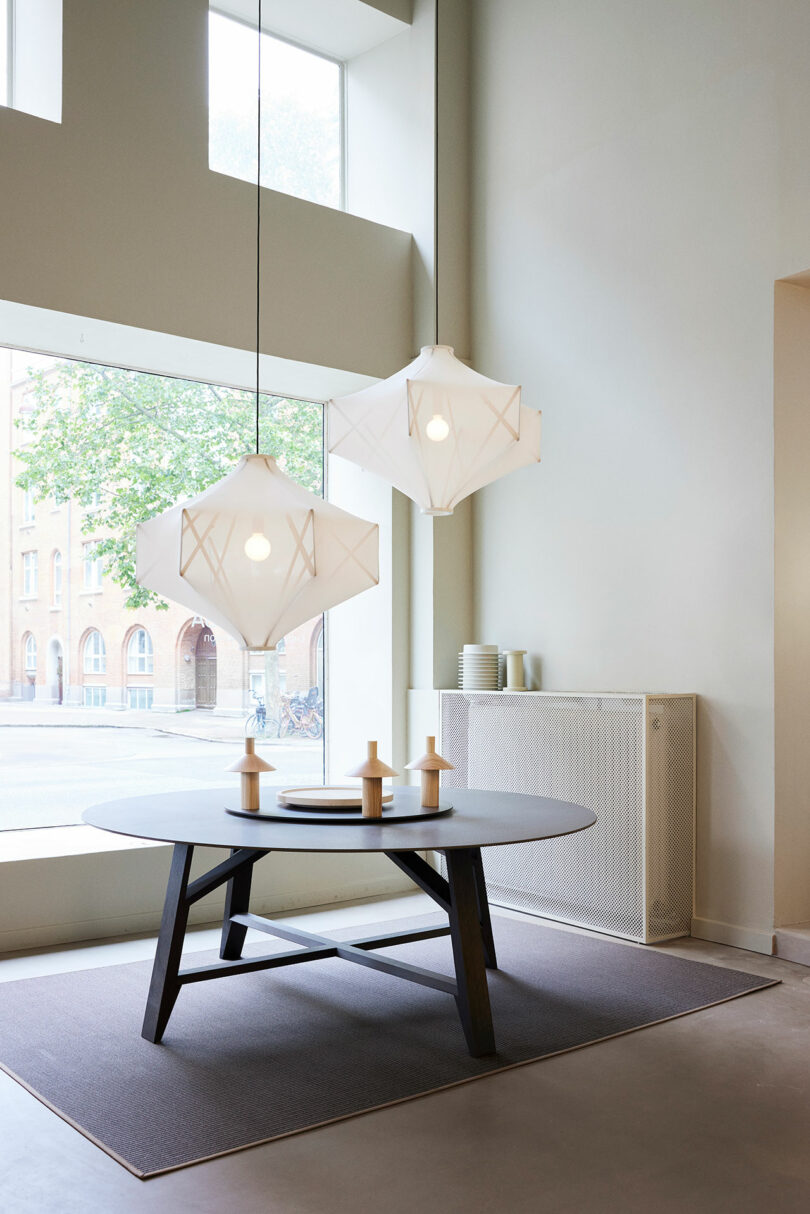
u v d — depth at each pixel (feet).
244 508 10.40
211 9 17.98
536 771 16.12
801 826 14.43
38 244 14.29
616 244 16.42
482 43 18.99
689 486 15.24
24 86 15.42
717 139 14.97
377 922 15.74
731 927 14.44
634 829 14.66
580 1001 11.92
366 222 18.08
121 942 14.57
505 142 18.44
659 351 15.71
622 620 16.16
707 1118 8.89
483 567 18.71
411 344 18.69
